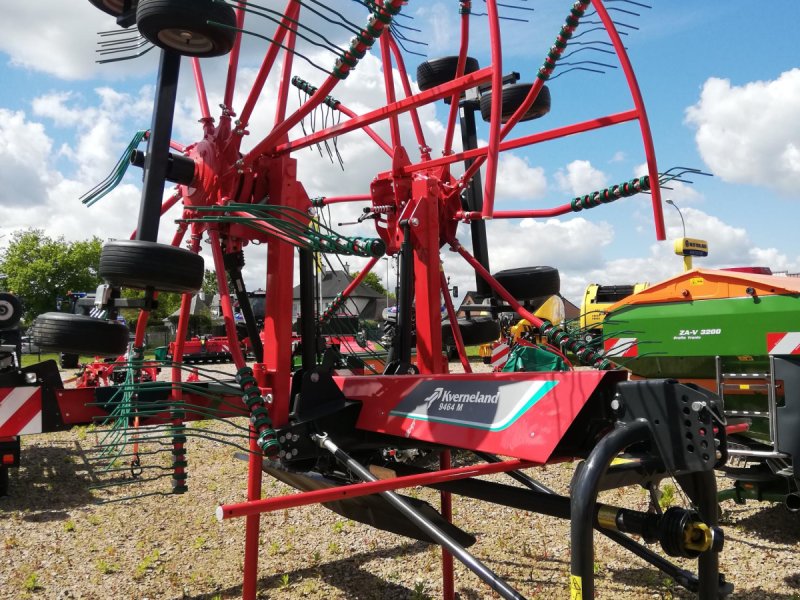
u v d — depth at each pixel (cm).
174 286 320
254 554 354
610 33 321
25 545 486
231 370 2256
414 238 406
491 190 252
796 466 392
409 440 335
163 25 306
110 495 621
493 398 258
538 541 475
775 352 504
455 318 554
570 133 355
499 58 259
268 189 383
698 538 214
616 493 577
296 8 403
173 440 359
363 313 594
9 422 601
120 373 1145
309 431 329
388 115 314
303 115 327
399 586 404
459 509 554
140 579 420
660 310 575
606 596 382
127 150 464
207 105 436
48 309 6550
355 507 325
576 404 223
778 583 398
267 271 365
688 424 203
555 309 934
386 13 266
